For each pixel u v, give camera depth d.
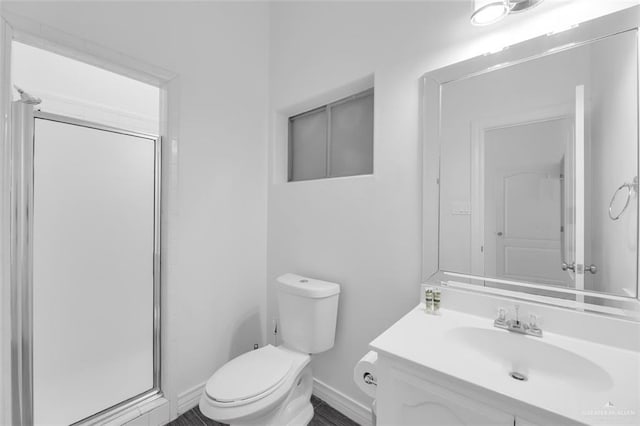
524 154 1.10
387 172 1.47
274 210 2.10
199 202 1.75
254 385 1.28
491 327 1.05
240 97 1.98
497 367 0.99
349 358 1.63
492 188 1.17
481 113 1.19
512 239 1.13
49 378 1.32
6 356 1.18
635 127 0.91
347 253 1.64
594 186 0.98
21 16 1.16
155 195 1.66
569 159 1.02
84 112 2.14
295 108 2.05
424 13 1.35
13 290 1.21
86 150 1.42
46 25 1.21
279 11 2.10
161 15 1.58
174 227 1.64
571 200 1.02
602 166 0.96
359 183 1.58
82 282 1.41
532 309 1.05
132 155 1.57
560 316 1.00
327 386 1.74
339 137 1.91
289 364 1.45
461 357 0.87
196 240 1.74
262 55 2.13
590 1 0.97
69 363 1.37
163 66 1.59
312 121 2.08
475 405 0.76
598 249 0.97
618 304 0.93
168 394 1.61
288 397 1.40
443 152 1.29
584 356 0.86
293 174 2.22
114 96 2.29
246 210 2.01
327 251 1.74
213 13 1.83
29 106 1.23
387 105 1.48
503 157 1.14
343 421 1.59
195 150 1.73
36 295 1.28
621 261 0.93
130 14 1.46
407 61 1.40
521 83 1.10
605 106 0.95
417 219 1.37
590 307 0.97
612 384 0.74
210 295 1.81
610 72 0.94
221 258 1.87
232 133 1.93
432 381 0.83
